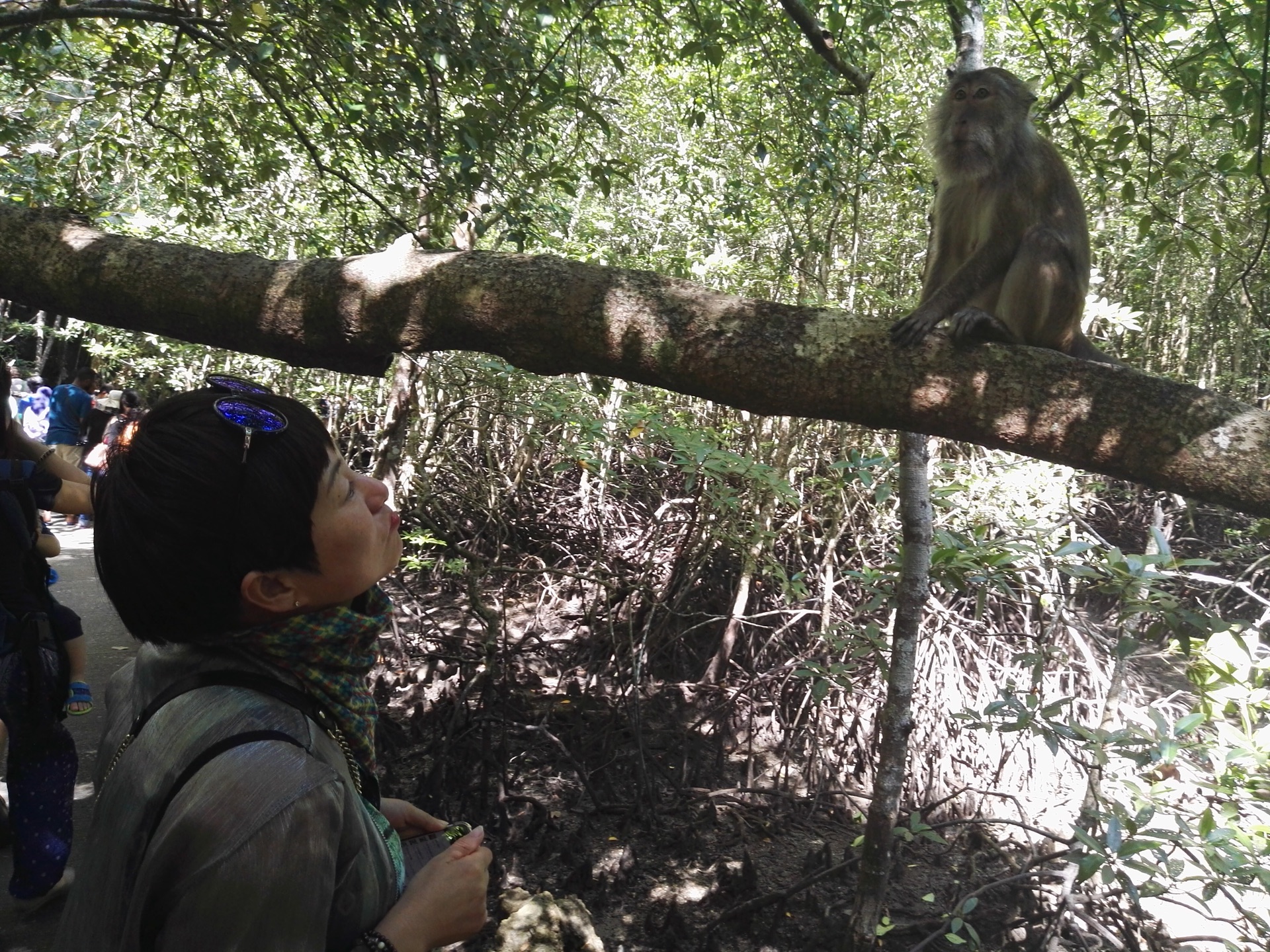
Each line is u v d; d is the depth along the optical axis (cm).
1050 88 696
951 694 680
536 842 561
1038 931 508
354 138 521
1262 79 333
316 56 481
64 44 571
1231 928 536
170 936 107
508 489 931
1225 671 402
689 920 505
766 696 730
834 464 539
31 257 305
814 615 754
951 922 463
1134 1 409
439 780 580
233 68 436
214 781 113
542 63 557
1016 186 416
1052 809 649
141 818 117
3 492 347
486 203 586
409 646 804
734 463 595
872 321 270
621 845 571
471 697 677
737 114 791
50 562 966
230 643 130
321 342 296
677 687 739
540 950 380
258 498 125
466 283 281
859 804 645
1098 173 451
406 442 836
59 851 386
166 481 124
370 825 133
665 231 1026
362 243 620
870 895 443
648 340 272
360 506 136
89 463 1017
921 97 884
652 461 815
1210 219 543
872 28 662
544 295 276
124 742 130
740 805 626
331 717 134
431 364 748
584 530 966
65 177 737
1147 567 424
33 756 382
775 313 272
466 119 479
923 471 430
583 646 816
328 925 122
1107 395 254
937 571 436
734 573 825
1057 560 471
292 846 110
